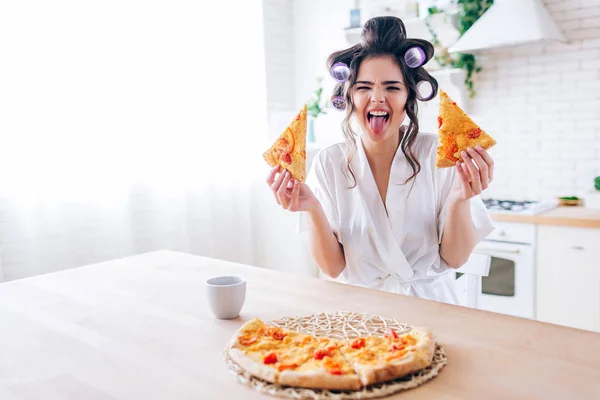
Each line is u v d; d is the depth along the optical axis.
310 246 1.58
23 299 1.33
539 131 2.97
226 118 3.36
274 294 1.31
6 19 2.29
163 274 1.54
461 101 3.10
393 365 0.82
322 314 1.12
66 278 1.53
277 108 3.83
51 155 2.48
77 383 0.87
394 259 1.51
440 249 1.54
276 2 3.75
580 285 2.41
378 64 1.37
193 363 0.93
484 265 1.60
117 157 2.74
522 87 3.00
